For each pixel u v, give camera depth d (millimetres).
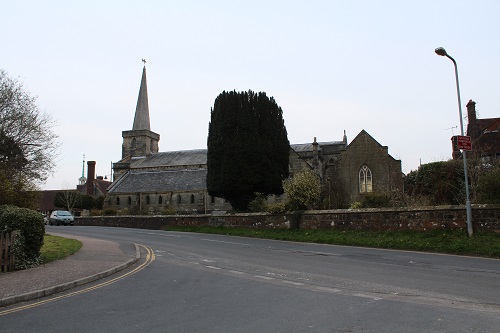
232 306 7859
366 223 21750
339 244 20469
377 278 10719
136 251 17469
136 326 6633
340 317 6938
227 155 33188
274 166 34625
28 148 25656
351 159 46438
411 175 33125
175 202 62562
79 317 7293
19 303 8602
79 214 68875
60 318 7262
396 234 19875
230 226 29812
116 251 17234
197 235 27156
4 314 7664
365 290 9219
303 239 22531
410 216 20000
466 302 7957
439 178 25406
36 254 13430
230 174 32875
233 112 33656
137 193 64375
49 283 10117
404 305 7738
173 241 22672
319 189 26984
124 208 63125
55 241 20500
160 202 63344
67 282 10227
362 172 45906
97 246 19250
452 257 14945
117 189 66312
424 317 6867
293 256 15695
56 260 14414
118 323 6832
